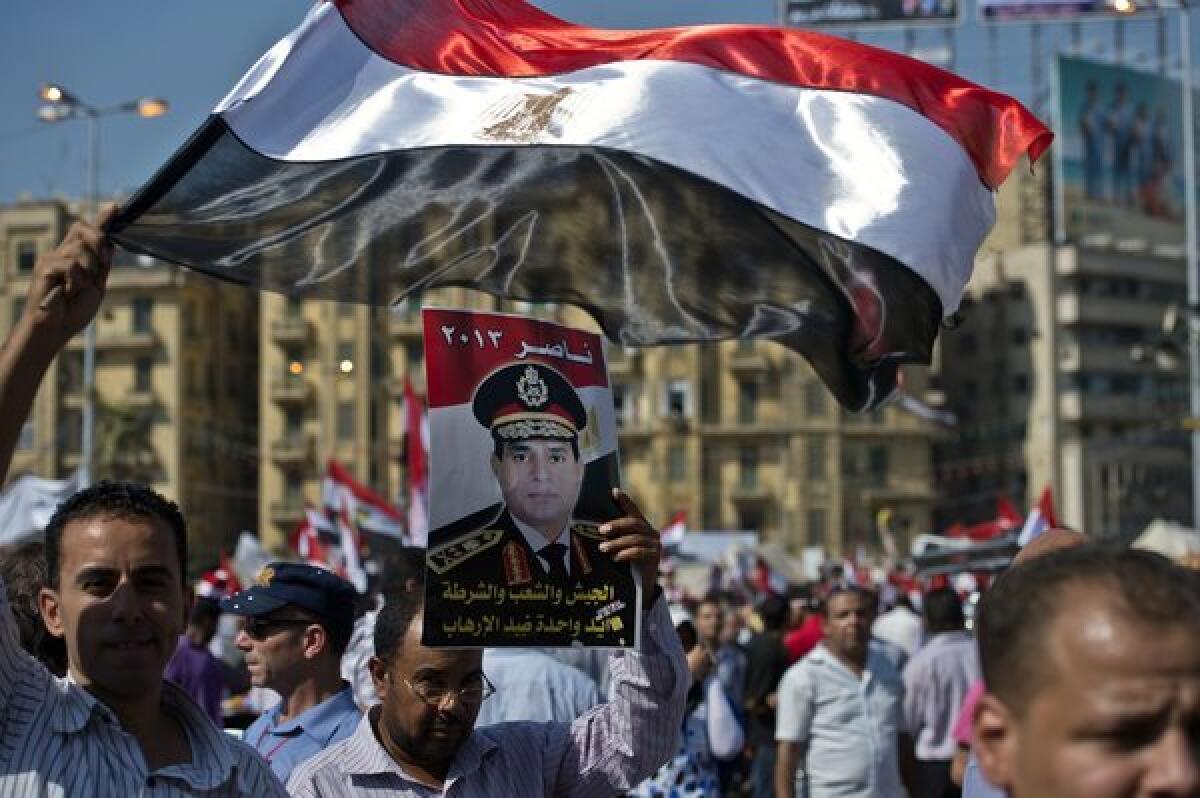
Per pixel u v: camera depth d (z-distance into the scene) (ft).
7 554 16.07
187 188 12.64
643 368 252.62
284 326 244.42
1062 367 267.39
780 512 250.16
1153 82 271.90
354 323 242.99
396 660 15.25
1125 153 270.26
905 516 252.83
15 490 61.77
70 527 11.82
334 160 12.44
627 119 13.11
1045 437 264.31
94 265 11.37
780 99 13.57
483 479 14.01
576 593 14.21
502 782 15.42
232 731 24.39
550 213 14.55
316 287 15.39
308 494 242.37
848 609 30.12
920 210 13.47
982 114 13.98
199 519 242.17
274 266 14.83
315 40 12.56
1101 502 264.11
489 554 13.96
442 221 14.40
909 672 33.63
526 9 13.64
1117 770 6.41
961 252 13.78
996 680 6.82
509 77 13.14
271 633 20.42
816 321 15.85
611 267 15.57
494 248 15.26
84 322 11.34
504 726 15.87
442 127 12.82
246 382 258.37
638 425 251.80
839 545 248.73
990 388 271.90
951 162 13.73
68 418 236.43
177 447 238.07
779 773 30.22
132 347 239.91
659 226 14.66
